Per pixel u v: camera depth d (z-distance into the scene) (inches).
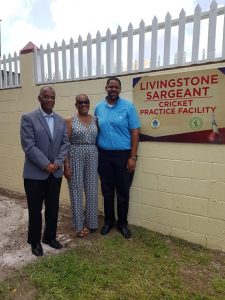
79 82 183.5
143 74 155.1
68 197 202.1
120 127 150.0
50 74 199.3
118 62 165.2
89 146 151.1
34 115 131.6
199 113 139.9
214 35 132.6
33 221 136.6
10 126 229.9
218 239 142.1
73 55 185.3
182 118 145.1
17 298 109.1
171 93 146.9
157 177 157.4
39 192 135.2
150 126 155.8
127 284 115.6
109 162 155.0
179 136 147.0
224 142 134.7
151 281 117.8
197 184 145.2
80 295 109.3
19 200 218.7
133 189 167.2
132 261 132.3
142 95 156.5
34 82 209.0
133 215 169.9
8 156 236.4
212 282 118.0
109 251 141.4
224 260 134.7
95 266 127.5
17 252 144.4
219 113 134.4
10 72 223.8
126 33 160.7
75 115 151.0
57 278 118.5
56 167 134.2
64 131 139.3
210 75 134.8
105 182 159.2
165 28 145.9
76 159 150.1
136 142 153.4
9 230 170.4
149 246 146.6
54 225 144.7
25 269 126.9
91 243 150.1
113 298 107.9
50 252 142.0
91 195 156.4
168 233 157.8
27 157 132.8
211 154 139.5
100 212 183.8
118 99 151.8
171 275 122.0
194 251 142.5
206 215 144.4
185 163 147.5
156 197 159.3
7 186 242.4
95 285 114.7
